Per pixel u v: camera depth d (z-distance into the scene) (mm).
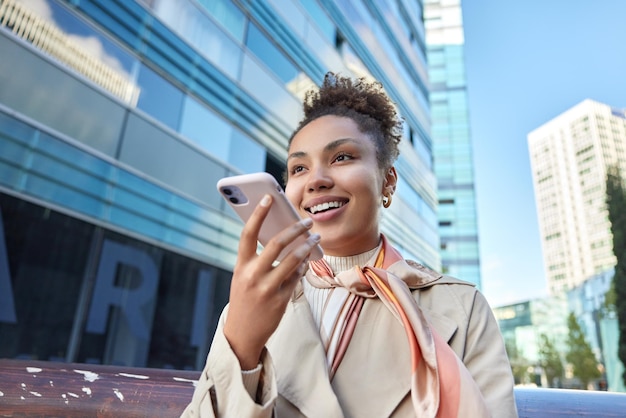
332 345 705
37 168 4617
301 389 628
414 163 15297
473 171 29625
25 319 4488
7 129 4406
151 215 5691
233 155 7156
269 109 8148
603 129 83375
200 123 6660
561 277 82062
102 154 5262
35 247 4633
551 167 90750
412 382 575
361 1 13820
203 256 6281
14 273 4461
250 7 8242
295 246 605
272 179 577
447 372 561
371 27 14242
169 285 5832
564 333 39562
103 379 852
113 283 5230
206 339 6125
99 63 5406
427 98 19375
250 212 623
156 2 6328
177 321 5820
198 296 6152
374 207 826
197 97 6695
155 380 875
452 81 32094
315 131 859
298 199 838
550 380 37375
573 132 87312
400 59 16688
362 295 752
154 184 5809
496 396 623
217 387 528
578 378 33875
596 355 33219
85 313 4898
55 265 4762
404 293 662
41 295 4621
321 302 794
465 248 27641
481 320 733
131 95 5723
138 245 5566
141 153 5719
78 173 4980
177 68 6469
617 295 17266
